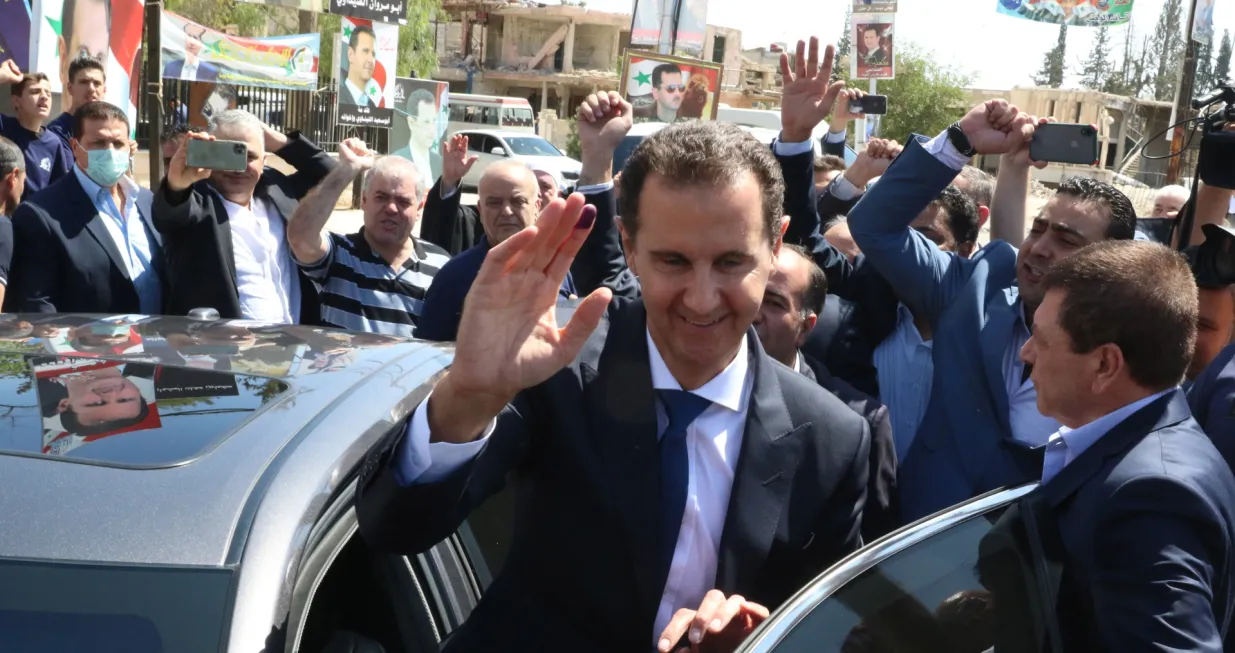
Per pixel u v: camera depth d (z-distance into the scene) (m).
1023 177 3.63
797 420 1.83
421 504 1.53
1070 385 2.02
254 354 2.16
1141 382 1.95
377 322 4.59
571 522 1.77
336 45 14.62
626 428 1.76
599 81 44.38
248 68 14.76
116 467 1.62
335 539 1.73
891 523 2.74
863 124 15.40
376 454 1.63
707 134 1.62
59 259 4.31
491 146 24.33
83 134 4.36
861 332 3.58
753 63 48.03
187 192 4.18
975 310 3.01
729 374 1.81
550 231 1.47
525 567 1.83
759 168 1.63
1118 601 1.72
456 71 45.56
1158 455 1.84
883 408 2.82
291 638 1.51
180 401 1.86
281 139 5.00
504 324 1.49
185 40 14.03
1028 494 1.95
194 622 1.42
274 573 1.48
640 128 12.16
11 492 1.55
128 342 2.20
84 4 8.12
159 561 1.47
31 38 7.94
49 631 1.41
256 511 1.56
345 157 4.43
